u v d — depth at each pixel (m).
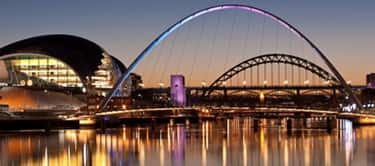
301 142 134.88
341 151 112.62
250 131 185.75
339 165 91.56
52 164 92.19
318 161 96.69
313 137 152.25
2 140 139.12
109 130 191.62
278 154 107.56
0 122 181.38
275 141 138.88
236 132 179.88
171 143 133.12
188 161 97.25
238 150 115.50
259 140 142.38
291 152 111.12
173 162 96.00
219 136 158.38
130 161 97.19
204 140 142.62
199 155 106.38
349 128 199.00
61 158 100.62
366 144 128.00
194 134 168.12
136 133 173.50
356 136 153.75
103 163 94.31
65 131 183.00
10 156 103.25
